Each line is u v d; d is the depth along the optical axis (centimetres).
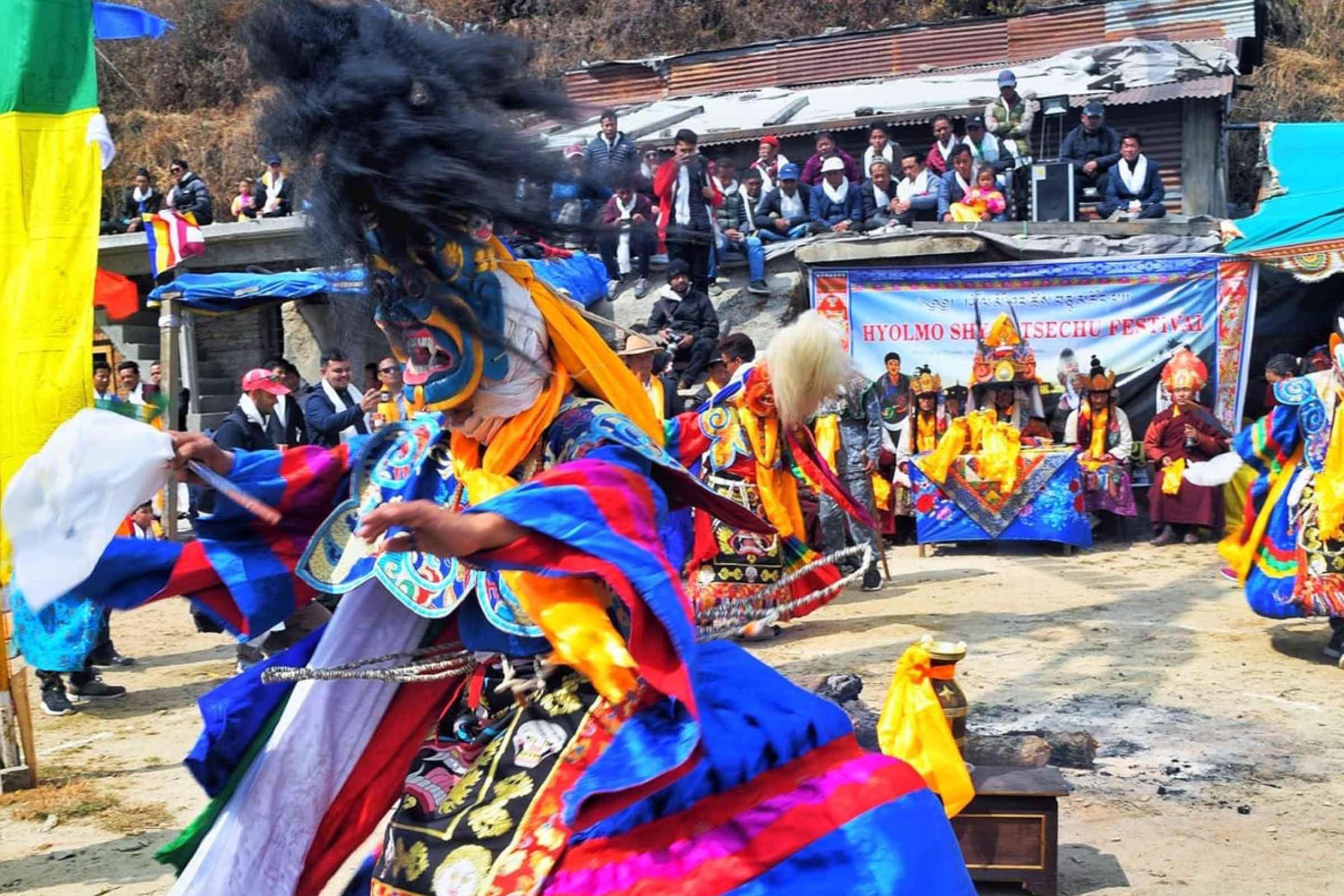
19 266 560
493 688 297
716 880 255
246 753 301
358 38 278
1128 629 852
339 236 277
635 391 307
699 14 2419
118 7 712
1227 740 614
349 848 305
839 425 988
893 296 1316
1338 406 745
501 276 284
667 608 251
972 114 1600
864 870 261
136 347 1762
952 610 926
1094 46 1811
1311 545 748
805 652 805
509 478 290
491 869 266
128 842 530
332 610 739
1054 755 571
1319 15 2472
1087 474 1218
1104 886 452
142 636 988
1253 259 1253
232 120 2408
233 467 306
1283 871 464
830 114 1698
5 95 559
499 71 283
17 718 601
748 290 1438
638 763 256
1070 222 1349
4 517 271
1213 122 1617
